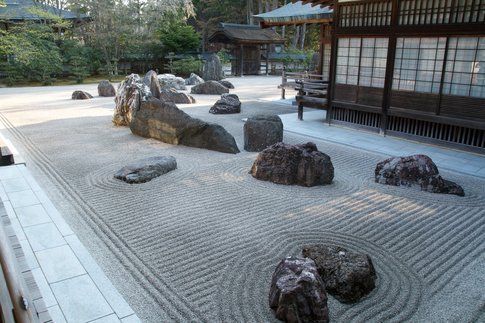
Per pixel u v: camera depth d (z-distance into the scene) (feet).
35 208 16.12
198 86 55.31
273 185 19.54
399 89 29.12
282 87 47.80
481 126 24.93
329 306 10.46
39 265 11.99
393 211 16.74
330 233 14.69
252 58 88.58
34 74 67.51
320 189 19.13
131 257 12.82
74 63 70.59
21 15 69.26
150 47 82.69
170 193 18.31
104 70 78.33
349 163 23.86
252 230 14.79
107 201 17.33
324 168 19.47
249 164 22.84
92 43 79.00
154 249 13.34
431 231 14.99
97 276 11.50
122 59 83.25
